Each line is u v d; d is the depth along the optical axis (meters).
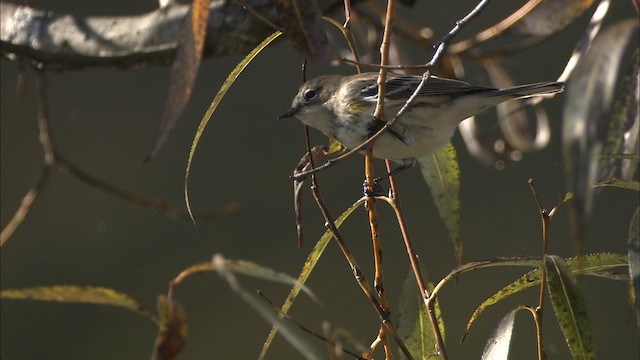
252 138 12.63
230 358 12.36
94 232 12.49
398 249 12.41
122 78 12.80
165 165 12.64
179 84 3.97
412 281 4.84
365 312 12.35
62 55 6.17
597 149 3.91
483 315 12.09
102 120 12.70
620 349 11.66
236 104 12.65
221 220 12.48
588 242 11.98
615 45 4.35
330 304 12.39
